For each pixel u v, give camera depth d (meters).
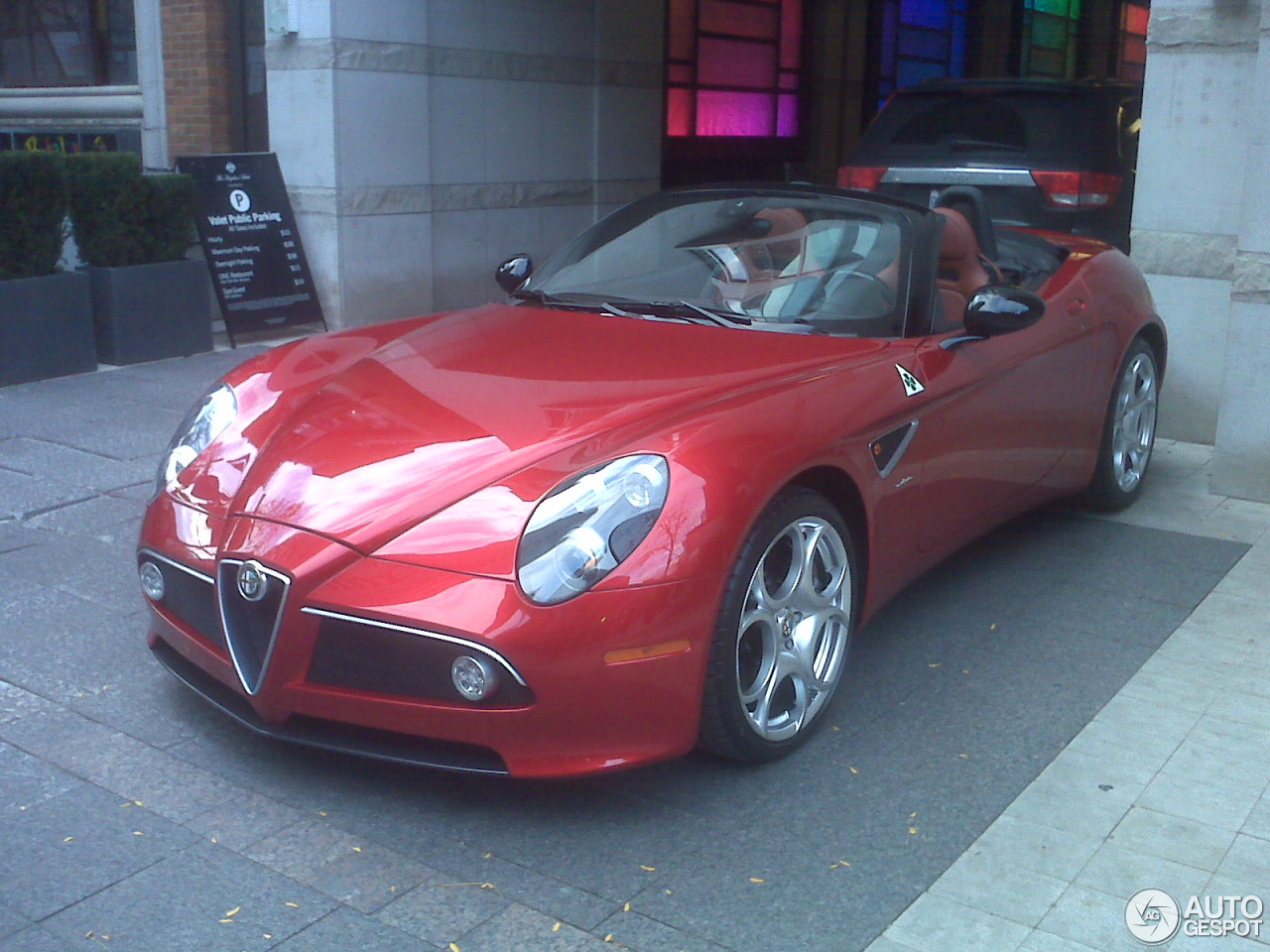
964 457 3.88
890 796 3.03
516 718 2.71
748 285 3.92
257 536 2.88
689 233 4.21
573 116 10.50
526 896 2.61
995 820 2.92
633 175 11.13
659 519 2.79
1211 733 3.36
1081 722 3.41
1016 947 2.47
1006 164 7.41
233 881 2.63
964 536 4.09
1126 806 2.99
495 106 9.73
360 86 8.59
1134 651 3.88
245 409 3.47
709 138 13.64
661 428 2.99
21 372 6.96
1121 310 4.92
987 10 17.53
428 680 2.72
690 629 2.79
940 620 4.11
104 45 11.76
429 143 9.20
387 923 2.51
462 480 2.89
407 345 3.74
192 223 7.99
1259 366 5.24
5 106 12.37
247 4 10.54
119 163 7.35
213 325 8.52
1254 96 4.99
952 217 4.34
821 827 2.88
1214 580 4.48
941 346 3.80
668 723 2.84
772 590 3.12
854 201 4.16
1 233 6.85
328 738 2.89
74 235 7.46
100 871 2.65
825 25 14.83
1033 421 4.30
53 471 5.40
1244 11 5.57
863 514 3.38
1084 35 19.97
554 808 2.95
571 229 10.65
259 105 10.68
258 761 3.13
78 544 4.57
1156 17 5.80
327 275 8.76
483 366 3.47
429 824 2.87
